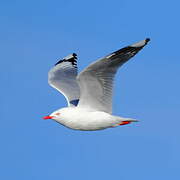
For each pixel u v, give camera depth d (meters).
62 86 16.81
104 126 15.01
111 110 14.85
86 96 14.79
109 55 13.80
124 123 14.95
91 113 14.91
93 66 13.96
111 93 14.53
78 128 15.19
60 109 15.31
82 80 14.34
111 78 14.35
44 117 15.25
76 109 15.04
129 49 13.93
